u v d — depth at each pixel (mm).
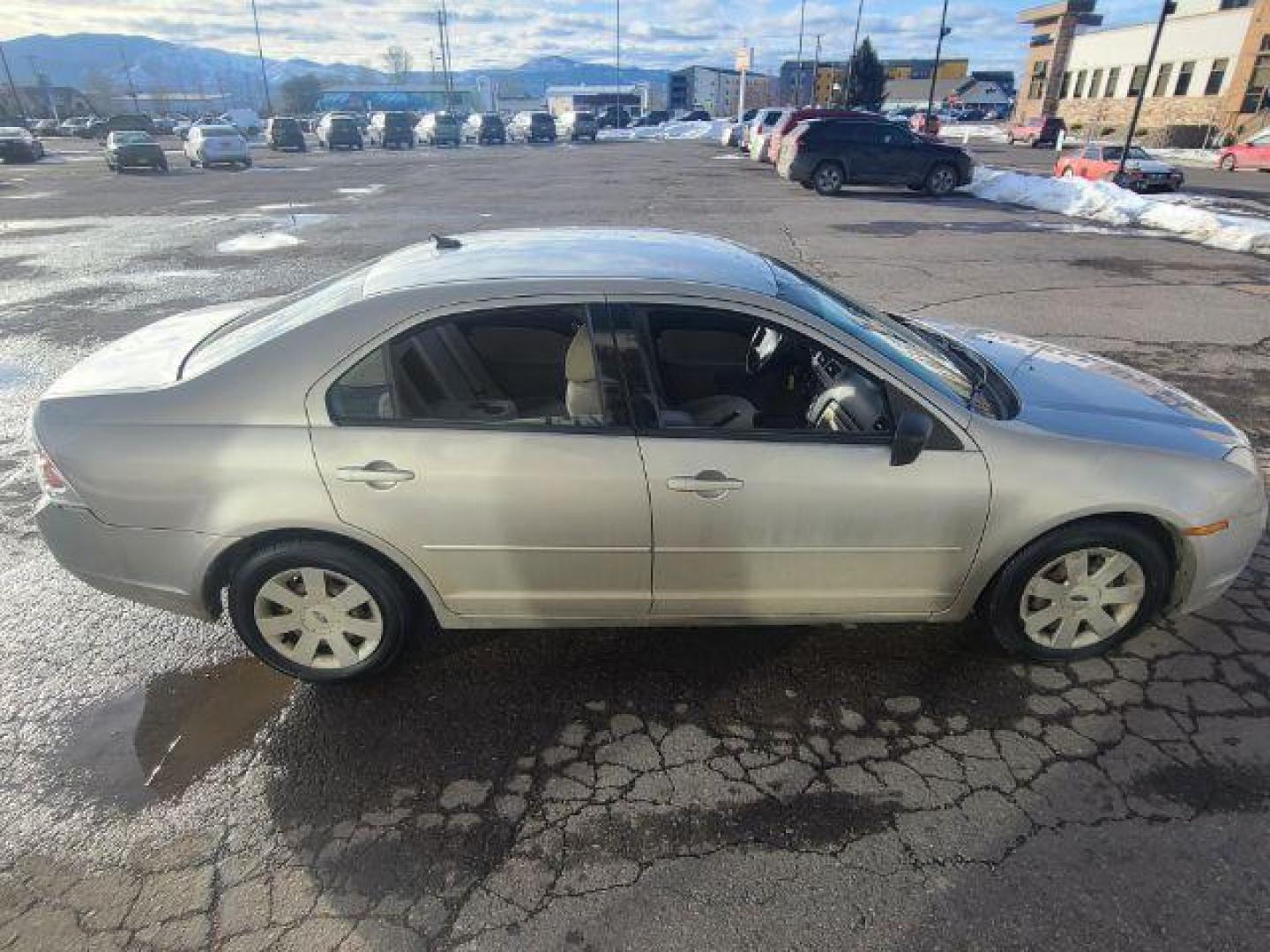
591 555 2850
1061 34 55188
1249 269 10703
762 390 3445
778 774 2664
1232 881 2268
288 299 3311
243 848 2414
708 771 2678
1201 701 2949
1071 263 11141
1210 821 2461
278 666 3066
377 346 2740
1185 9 44500
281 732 2863
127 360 3164
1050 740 2783
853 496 2766
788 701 2986
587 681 3088
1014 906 2209
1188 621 3375
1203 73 41219
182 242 13250
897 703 2965
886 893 2252
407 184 23344
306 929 2170
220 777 2670
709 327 3480
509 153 38969
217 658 3240
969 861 2344
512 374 2965
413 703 2990
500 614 2998
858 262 11234
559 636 3344
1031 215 16109
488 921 2189
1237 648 3215
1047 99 56812
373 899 2256
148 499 2758
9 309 8727
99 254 12195
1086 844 2387
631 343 2768
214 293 9508
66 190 22797
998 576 3014
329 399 2734
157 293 9539
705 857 2373
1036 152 38000
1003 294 9250
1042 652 3121
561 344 2938
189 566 2842
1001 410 2986
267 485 2719
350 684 3098
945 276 10297
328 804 2566
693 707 2961
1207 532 2916
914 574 2936
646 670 3146
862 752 2750
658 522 2781
